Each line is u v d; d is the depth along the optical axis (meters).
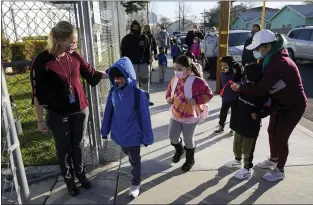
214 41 9.20
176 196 3.00
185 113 3.32
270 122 3.42
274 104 3.08
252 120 3.12
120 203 2.90
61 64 2.67
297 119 3.08
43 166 3.62
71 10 3.61
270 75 2.87
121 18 11.45
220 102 6.55
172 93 3.46
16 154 2.34
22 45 6.61
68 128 2.85
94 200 2.96
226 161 3.74
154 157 3.89
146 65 6.27
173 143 3.55
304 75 10.51
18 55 6.59
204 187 3.16
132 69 2.94
